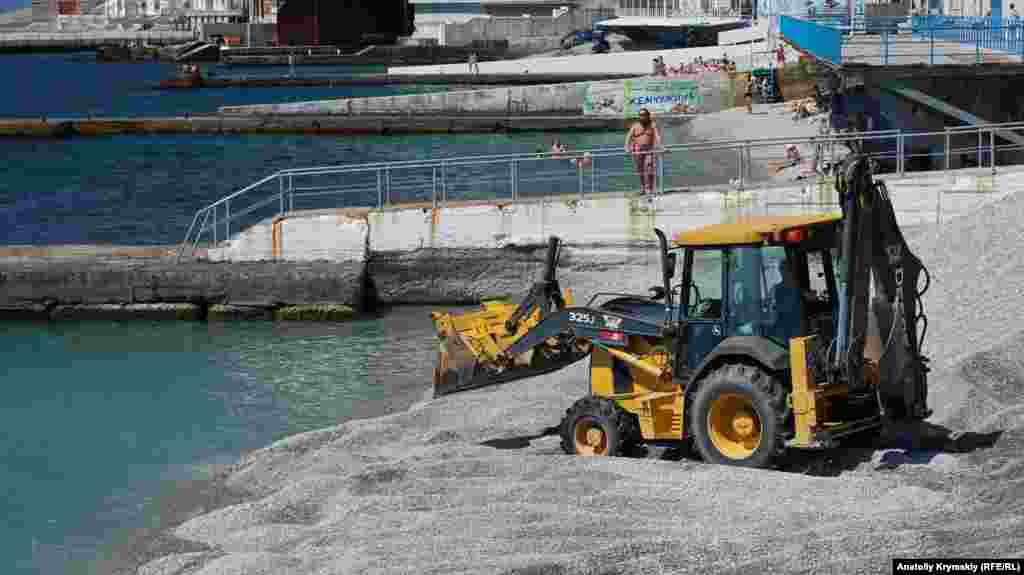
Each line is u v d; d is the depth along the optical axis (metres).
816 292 14.30
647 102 67.88
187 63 138.88
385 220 28.23
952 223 23.48
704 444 13.92
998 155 37.06
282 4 134.38
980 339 18.45
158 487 16.31
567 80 86.06
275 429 19.03
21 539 14.52
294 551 12.68
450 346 16.53
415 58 117.00
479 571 11.02
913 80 36.91
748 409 13.77
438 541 12.19
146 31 183.00
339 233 28.27
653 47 100.00
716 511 12.62
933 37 40.03
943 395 16.30
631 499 13.05
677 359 14.59
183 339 25.75
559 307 16.56
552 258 16.47
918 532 11.02
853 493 12.88
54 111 86.50
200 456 17.73
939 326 19.50
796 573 10.40
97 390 21.69
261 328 26.72
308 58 122.31
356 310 27.39
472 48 116.56
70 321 27.88
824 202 26.58
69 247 30.47
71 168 55.75
